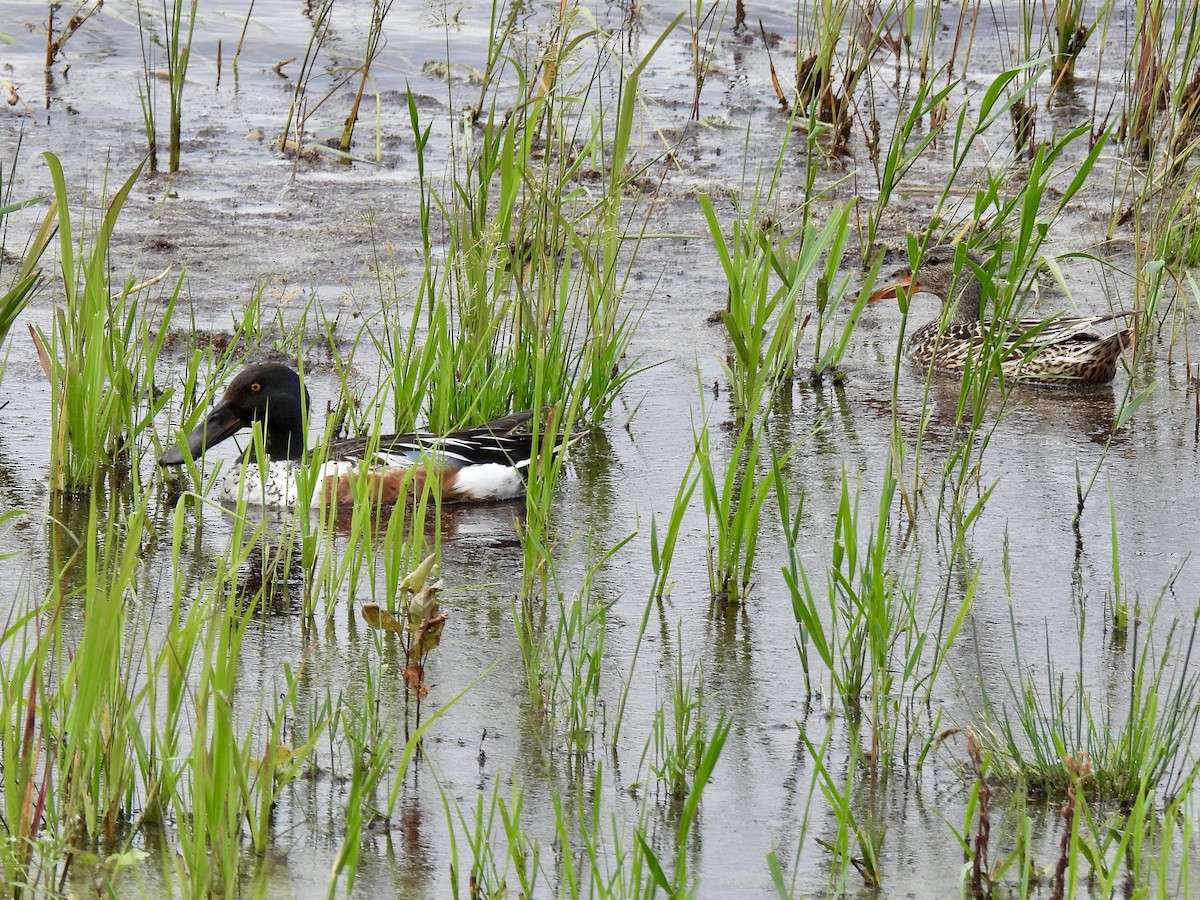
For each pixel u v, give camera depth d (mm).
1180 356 16031
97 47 26328
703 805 7777
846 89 22109
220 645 7109
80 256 12211
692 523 11922
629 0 27734
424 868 7160
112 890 6562
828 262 14945
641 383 15078
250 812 7164
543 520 10750
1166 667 9305
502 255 13500
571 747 8344
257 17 28484
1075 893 6984
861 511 12062
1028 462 13125
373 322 16125
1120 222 19422
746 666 9438
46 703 7246
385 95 24281
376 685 9078
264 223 18969
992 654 9555
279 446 12742
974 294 16969
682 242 19156
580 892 6984
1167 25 24141
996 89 11477
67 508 11867
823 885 7098
